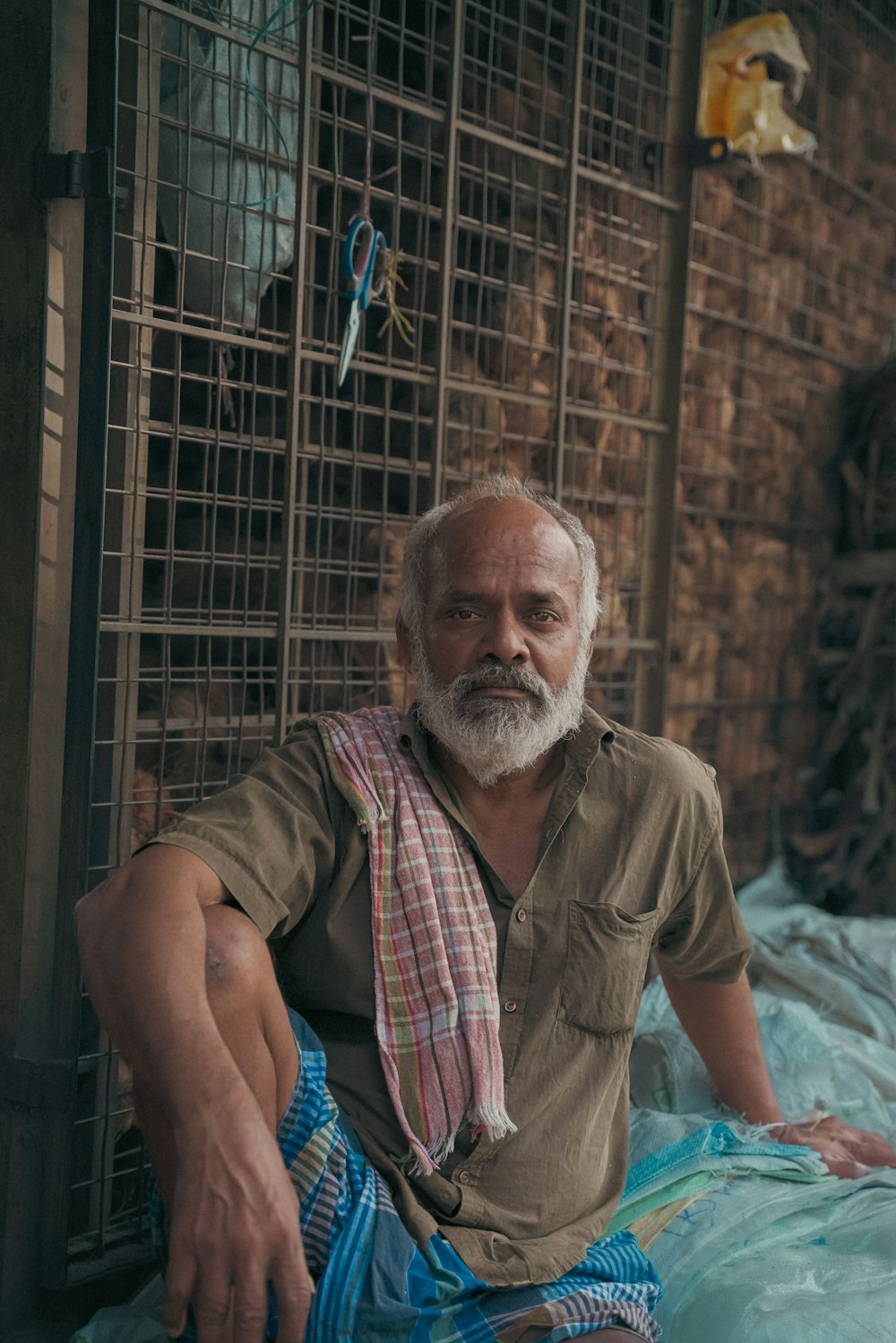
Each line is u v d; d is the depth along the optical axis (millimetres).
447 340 2561
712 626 3645
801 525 3975
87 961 1371
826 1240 1873
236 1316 1196
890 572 4059
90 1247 2000
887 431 4094
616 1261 1650
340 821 1597
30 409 1894
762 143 3307
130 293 2062
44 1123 1921
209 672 2217
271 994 1396
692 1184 1943
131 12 2066
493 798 1676
